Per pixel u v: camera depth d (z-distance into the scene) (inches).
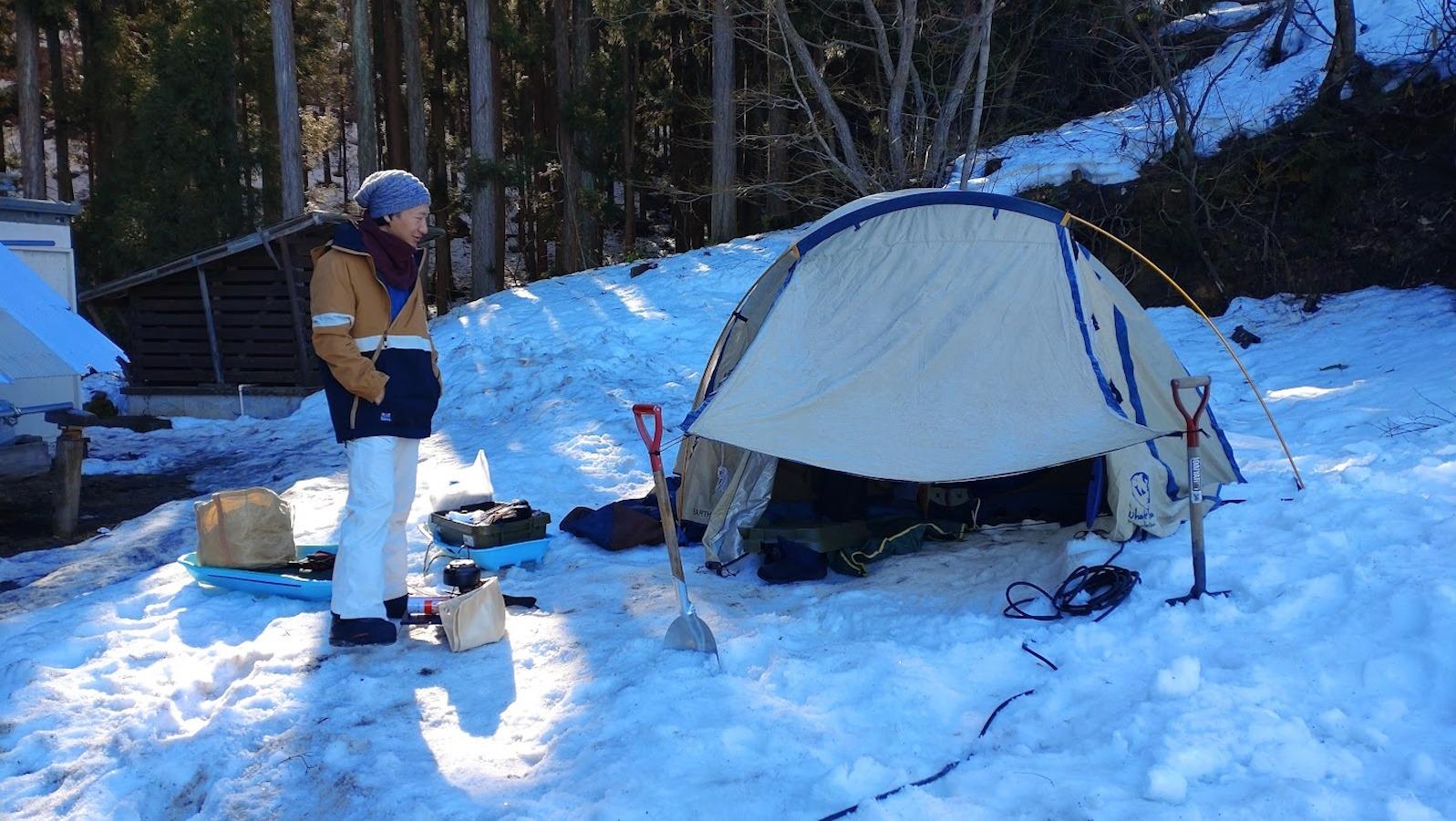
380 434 167.8
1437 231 431.5
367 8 840.9
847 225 219.1
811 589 196.9
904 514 230.8
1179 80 572.1
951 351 195.2
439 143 1111.6
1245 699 127.8
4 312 253.9
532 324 577.9
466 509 232.8
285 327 558.9
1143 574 173.3
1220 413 315.6
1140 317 219.8
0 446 327.0
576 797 118.3
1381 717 122.1
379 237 164.7
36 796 129.3
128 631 181.5
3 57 1088.8
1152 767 113.2
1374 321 404.5
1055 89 696.4
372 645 170.1
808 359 200.7
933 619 169.9
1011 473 166.6
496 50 929.5
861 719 135.3
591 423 381.4
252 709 147.7
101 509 321.7
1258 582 161.9
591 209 919.0
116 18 974.4
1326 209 463.5
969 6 509.0
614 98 912.9
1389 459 209.6
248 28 919.7
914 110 601.9
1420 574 150.3
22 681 159.2
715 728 131.0
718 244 769.6
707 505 233.0
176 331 571.2
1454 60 463.8
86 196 1387.8
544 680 156.7
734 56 874.1
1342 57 489.7
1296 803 105.0
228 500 201.5
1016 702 136.6
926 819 109.0
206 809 123.5
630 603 191.6
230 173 901.8
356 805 121.0
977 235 208.7
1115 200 519.5
